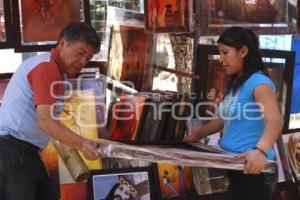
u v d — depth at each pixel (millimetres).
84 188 3084
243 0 3465
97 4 3154
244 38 2318
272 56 3631
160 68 3350
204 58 3363
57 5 3029
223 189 3439
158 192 3258
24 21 2967
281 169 3688
